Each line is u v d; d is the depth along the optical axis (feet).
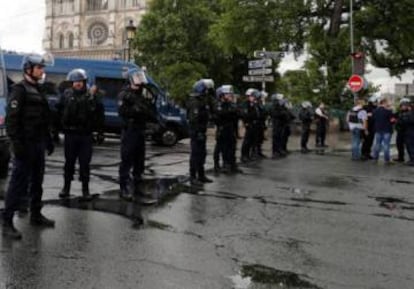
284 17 101.35
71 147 30.73
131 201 31.19
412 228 27.40
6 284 17.70
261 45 103.91
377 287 18.69
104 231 24.43
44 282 17.94
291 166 52.54
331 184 41.29
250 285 18.33
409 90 109.19
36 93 24.02
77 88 30.48
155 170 45.80
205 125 38.60
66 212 27.86
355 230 26.53
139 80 32.12
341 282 19.02
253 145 57.16
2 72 40.01
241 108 53.31
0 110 36.91
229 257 21.33
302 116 72.33
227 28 105.19
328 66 127.44
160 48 204.13
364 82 79.56
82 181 31.01
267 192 36.22
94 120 30.76
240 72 211.20
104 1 404.57
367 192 38.19
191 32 203.21
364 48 109.91
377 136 60.44
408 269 20.74
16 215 26.84
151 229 25.13
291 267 20.42
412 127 57.41
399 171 51.57
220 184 38.63
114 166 47.37
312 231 25.99
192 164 38.34
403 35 103.30
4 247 21.56
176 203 31.22
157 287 17.84
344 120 124.06
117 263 20.07
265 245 23.22
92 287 17.65
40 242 22.39
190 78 192.44
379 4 100.83
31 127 23.66
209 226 26.16
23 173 23.27
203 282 18.44
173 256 21.17
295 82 145.69
